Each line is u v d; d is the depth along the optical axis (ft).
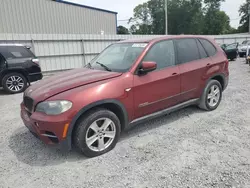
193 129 11.84
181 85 12.23
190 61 12.89
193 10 163.22
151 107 11.06
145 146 10.14
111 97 9.36
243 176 7.68
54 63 38.06
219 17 171.12
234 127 11.91
